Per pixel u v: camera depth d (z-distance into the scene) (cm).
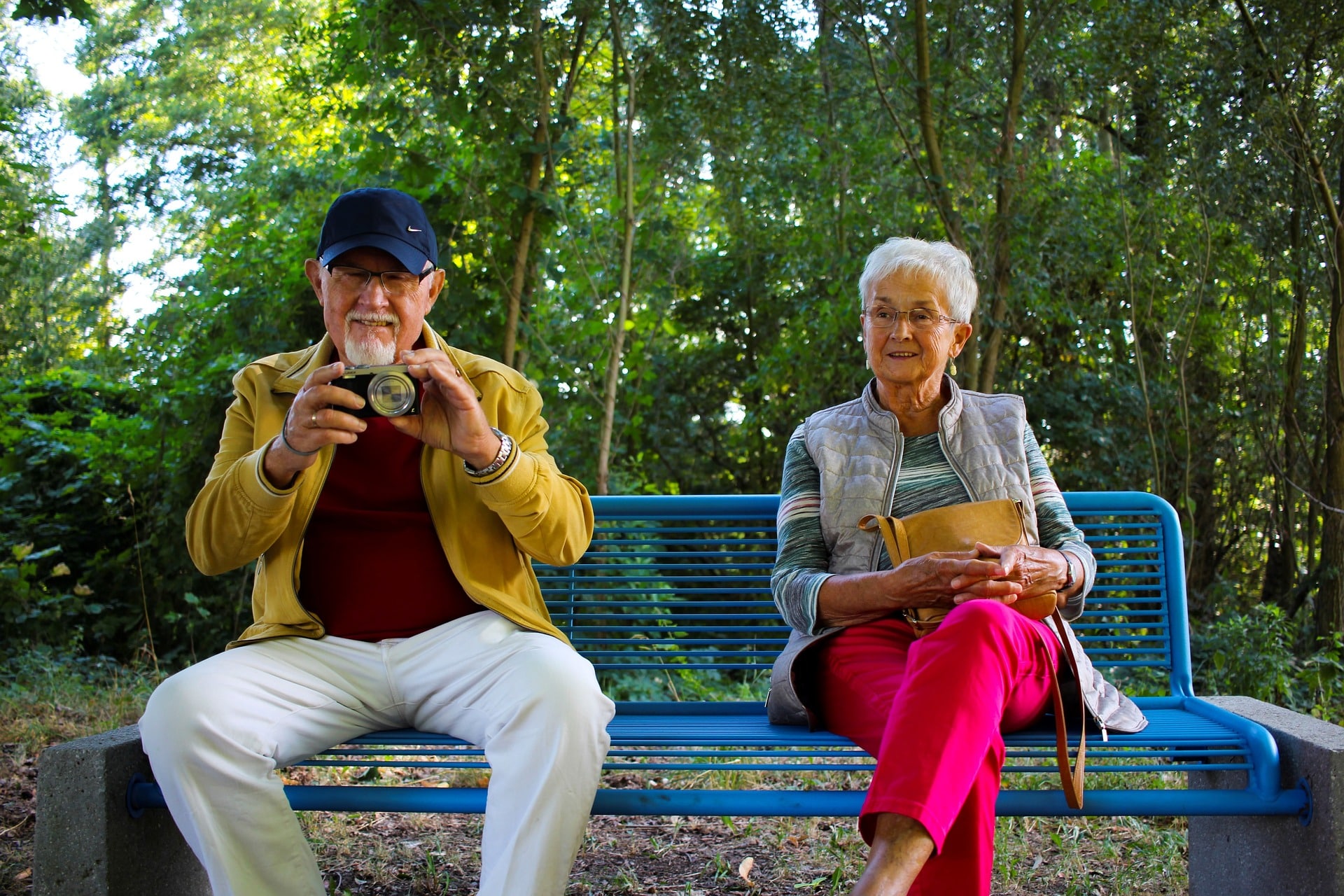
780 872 293
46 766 213
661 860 306
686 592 287
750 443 1048
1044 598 220
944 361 254
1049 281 783
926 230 750
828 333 804
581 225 650
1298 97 751
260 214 831
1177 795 215
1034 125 764
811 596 231
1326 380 775
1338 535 759
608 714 205
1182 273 837
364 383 203
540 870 191
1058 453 914
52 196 829
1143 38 743
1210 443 912
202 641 684
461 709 213
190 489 685
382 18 554
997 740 190
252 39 2475
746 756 224
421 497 230
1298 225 789
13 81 2202
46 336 1500
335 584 226
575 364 643
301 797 214
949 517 225
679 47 632
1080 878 281
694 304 1112
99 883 211
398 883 288
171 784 195
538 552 226
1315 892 212
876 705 214
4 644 631
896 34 719
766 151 802
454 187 578
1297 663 611
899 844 172
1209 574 942
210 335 734
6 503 722
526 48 563
